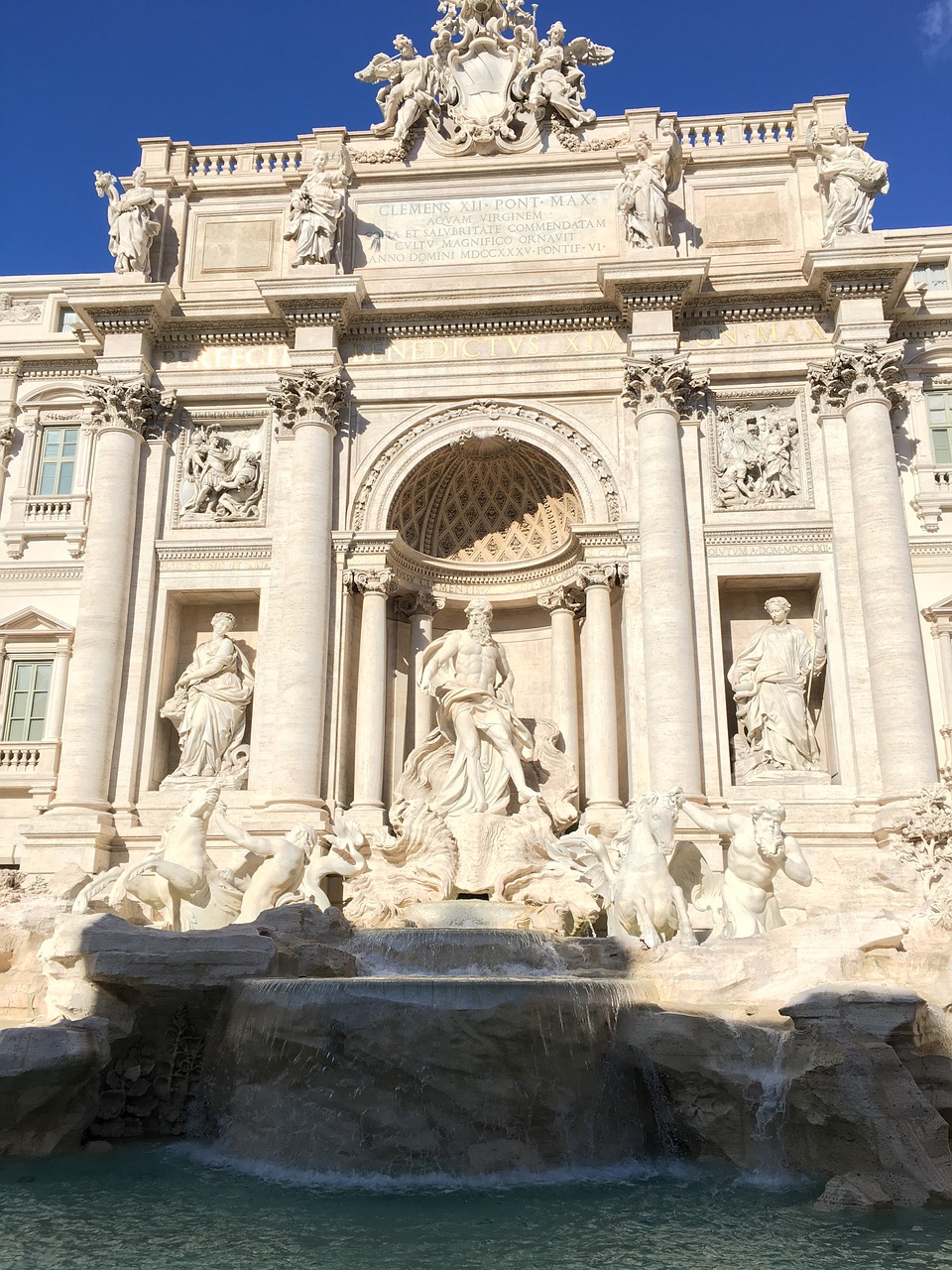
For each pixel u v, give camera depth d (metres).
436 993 13.77
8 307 30.36
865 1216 11.33
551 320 27.34
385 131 29.44
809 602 26.58
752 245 27.94
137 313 27.39
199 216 29.48
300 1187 12.59
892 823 22.44
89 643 25.34
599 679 25.25
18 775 26.03
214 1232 10.62
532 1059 13.64
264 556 26.75
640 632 25.25
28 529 28.09
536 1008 13.77
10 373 29.50
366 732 25.25
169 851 19.92
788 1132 13.38
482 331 27.59
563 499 27.75
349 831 22.14
